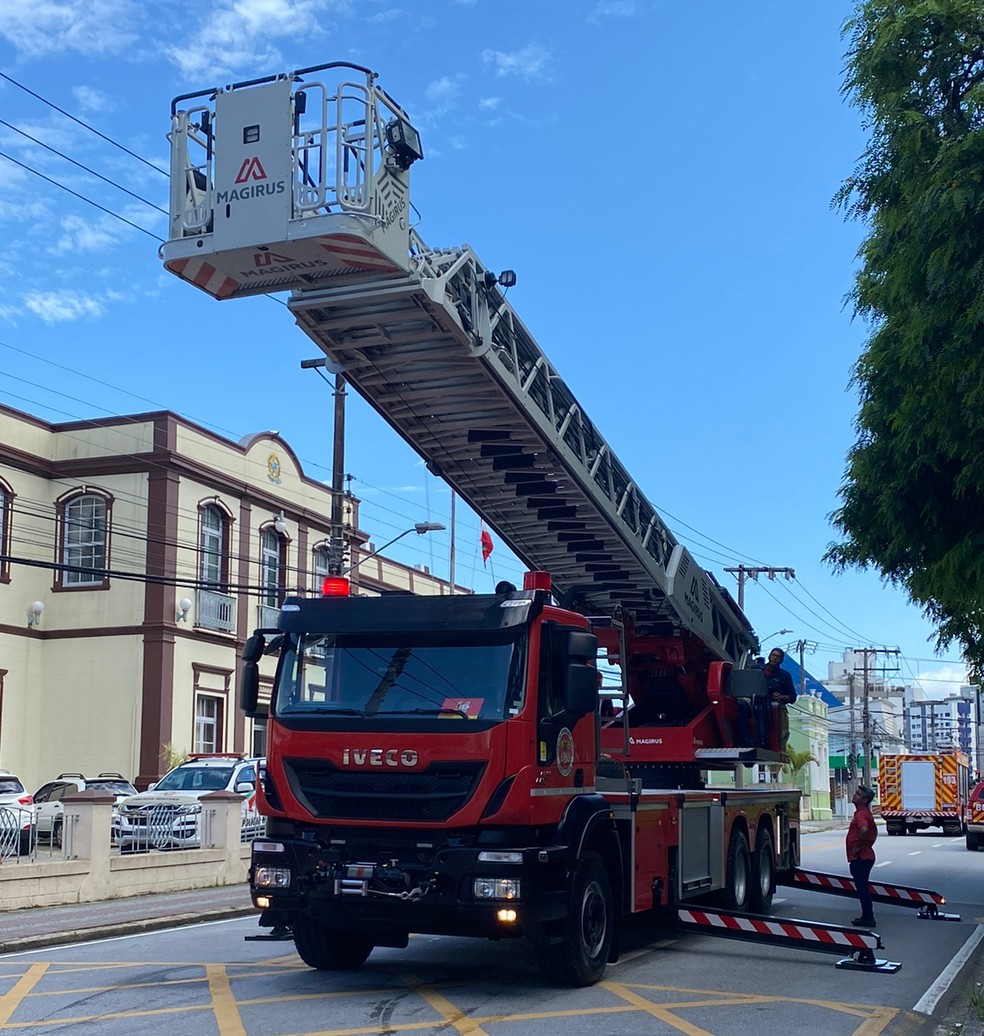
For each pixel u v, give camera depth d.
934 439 11.12
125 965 11.16
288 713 9.59
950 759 41.62
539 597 9.39
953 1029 8.66
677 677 15.68
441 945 12.16
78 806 16.33
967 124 11.08
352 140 9.23
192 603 31.94
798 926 11.23
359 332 10.34
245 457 34.41
